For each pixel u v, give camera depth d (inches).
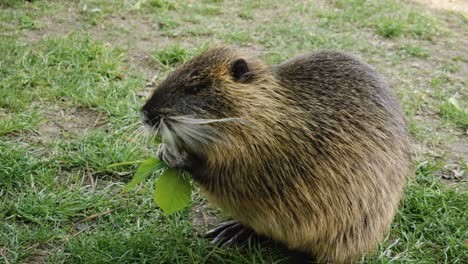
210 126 64.7
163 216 71.4
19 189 72.4
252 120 65.0
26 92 83.4
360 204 66.5
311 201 65.9
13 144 76.4
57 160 75.1
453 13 126.4
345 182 66.1
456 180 77.5
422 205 72.8
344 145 66.1
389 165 67.3
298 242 67.2
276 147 65.2
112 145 77.3
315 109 66.1
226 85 65.2
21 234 68.4
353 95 67.2
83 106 82.7
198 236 70.3
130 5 113.3
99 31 101.7
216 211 72.5
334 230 66.5
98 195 72.3
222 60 65.7
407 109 86.4
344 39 105.0
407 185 74.4
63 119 81.0
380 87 68.7
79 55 90.2
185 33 103.8
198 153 65.6
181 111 64.8
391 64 97.4
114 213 71.5
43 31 98.9
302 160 65.6
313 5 122.7
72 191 72.7
